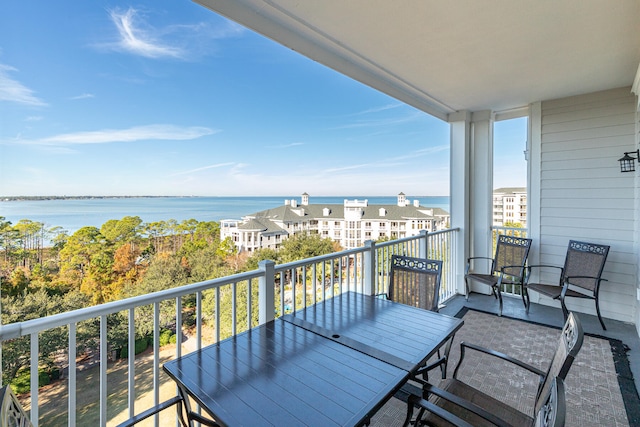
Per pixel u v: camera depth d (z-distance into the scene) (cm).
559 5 205
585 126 382
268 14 216
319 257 254
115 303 146
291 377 130
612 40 250
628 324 354
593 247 365
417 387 237
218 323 187
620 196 362
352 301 231
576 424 200
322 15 217
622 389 234
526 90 368
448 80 337
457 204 466
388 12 213
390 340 165
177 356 169
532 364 271
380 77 328
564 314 338
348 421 104
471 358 282
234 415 108
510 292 479
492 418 115
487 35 243
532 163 420
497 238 459
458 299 446
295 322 189
